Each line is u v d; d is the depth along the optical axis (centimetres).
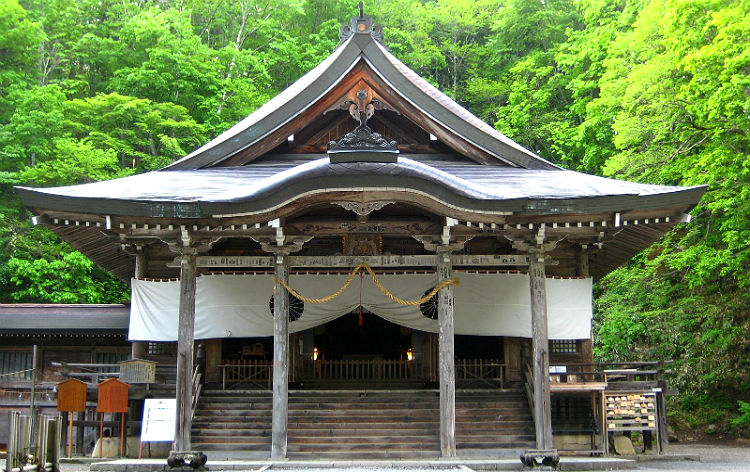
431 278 1755
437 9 5125
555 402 1712
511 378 1784
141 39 3719
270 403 1659
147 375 1639
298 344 1884
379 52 1744
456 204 1379
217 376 1770
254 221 1433
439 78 4950
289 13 4588
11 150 3055
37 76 3606
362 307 1764
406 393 1697
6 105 3288
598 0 3359
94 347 2270
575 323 1753
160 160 3319
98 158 2983
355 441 1528
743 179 2166
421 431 1553
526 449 1515
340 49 1886
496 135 1830
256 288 1744
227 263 1512
